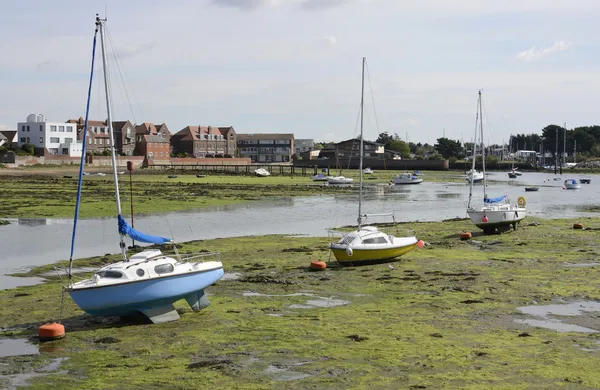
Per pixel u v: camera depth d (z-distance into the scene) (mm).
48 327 22219
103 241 47750
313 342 21328
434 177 175375
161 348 21047
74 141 185750
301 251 41594
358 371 18453
